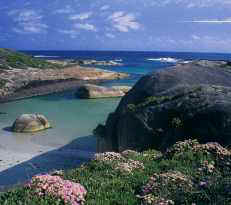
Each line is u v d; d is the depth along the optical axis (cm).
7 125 4662
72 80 9788
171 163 1475
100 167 1419
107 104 6431
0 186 2550
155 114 2625
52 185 1109
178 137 2361
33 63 11269
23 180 2702
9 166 3042
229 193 1095
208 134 2238
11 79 8562
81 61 16450
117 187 1218
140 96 3212
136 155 1672
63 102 6681
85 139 3956
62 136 4066
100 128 3400
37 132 4259
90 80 10056
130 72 12850
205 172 1352
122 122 2884
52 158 3278
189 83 3288
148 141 2562
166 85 3212
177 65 3894
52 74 9825
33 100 6975
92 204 1082
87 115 5359
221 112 2259
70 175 1355
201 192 1112
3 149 3538
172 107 2570
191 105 2472
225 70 3781
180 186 1185
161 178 1241
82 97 7206
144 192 1171
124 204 1104
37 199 1055
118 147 2908
